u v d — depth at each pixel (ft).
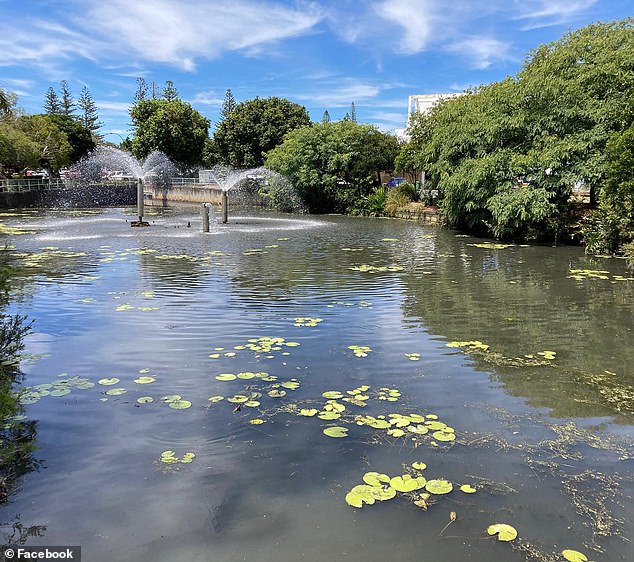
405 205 77.25
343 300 23.41
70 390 12.82
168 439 10.39
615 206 37.70
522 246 44.24
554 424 11.33
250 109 128.47
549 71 46.75
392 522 7.86
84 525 7.76
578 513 8.14
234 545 7.35
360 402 12.30
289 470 9.30
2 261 33.96
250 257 37.01
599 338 17.81
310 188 89.66
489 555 7.17
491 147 49.83
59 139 116.47
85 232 54.13
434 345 16.87
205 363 14.87
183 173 135.23
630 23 47.52
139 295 23.95
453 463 9.59
